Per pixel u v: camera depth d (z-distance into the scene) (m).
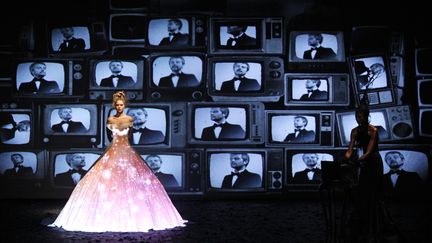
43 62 10.24
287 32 10.30
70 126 10.24
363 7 10.30
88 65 10.25
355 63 10.30
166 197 7.47
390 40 10.30
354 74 10.30
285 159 10.30
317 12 10.32
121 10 10.26
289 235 6.95
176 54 10.27
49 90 10.24
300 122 10.30
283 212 8.86
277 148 10.30
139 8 10.26
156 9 10.27
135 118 10.23
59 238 6.62
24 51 10.24
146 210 7.06
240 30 10.30
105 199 7.00
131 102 10.23
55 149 10.27
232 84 10.27
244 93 10.27
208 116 10.27
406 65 10.28
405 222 7.98
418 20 10.27
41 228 7.30
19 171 10.27
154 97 10.25
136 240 6.47
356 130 6.38
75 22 10.26
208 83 10.27
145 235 6.76
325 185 5.76
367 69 10.29
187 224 7.64
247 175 10.30
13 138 10.25
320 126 10.28
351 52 10.30
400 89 10.27
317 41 10.30
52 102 10.24
